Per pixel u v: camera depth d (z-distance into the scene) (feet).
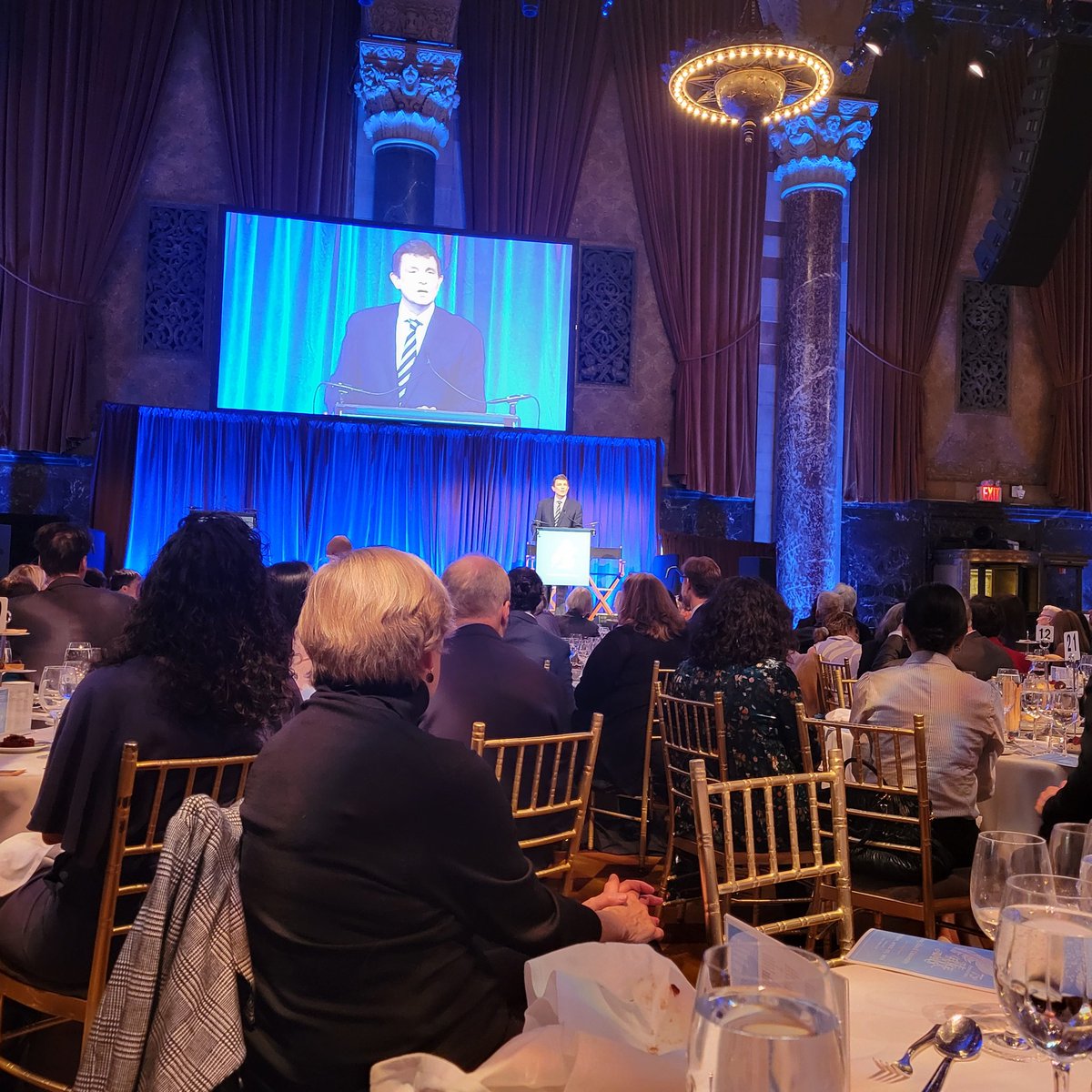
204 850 4.19
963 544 39.45
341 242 33.99
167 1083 3.85
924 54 33.47
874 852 9.62
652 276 37.60
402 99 33.99
